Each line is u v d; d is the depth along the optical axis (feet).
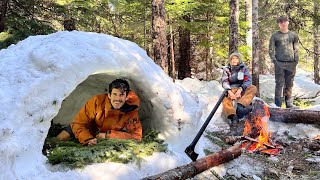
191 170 11.41
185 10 31.99
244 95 19.06
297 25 42.78
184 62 41.63
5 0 26.05
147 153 11.12
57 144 10.86
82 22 31.60
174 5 30.78
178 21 35.76
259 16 46.96
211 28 38.70
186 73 41.65
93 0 30.14
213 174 12.69
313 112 19.80
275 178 13.76
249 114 19.07
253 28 31.12
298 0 44.60
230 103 19.15
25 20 25.62
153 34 23.24
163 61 23.17
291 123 20.34
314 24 42.88
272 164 15.15
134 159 10.65
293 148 17.31
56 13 29.99
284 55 24.58
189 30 37.63
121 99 11.15
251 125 18.66
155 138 12.12
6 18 26.30
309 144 17.28
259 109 19.33
